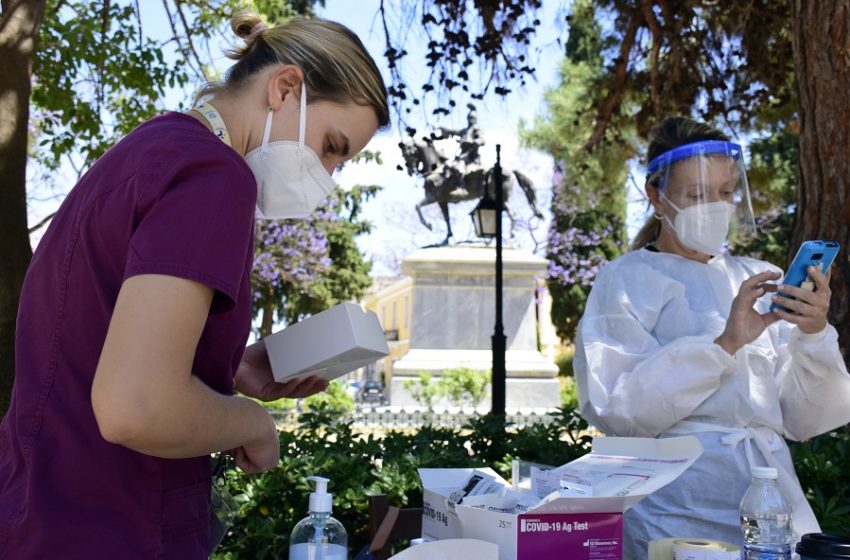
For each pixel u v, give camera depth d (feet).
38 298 4.67
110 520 4.38
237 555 10.80
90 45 25.12
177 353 4.05
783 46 27.40
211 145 4.55
